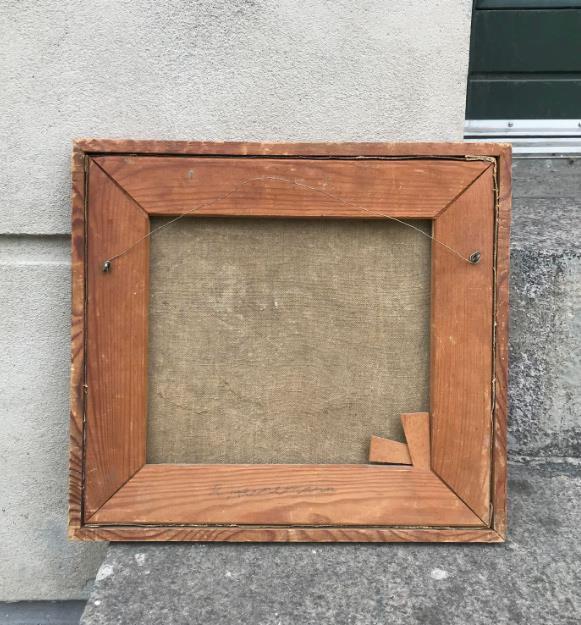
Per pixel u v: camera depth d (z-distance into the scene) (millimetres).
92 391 935
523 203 1325
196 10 993
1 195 1004
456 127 1029
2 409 1039
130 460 939
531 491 1036
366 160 939
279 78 1011
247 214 941
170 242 959
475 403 948
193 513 940
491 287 945
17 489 1055
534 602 825
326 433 973
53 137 1002
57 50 988
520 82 1364
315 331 972
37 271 1021
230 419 969
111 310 932
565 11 1343
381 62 1014
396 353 973
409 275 969
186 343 966
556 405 1081
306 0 998
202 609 810
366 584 853
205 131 1014
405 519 945
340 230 968
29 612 1075
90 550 1071
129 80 1000
